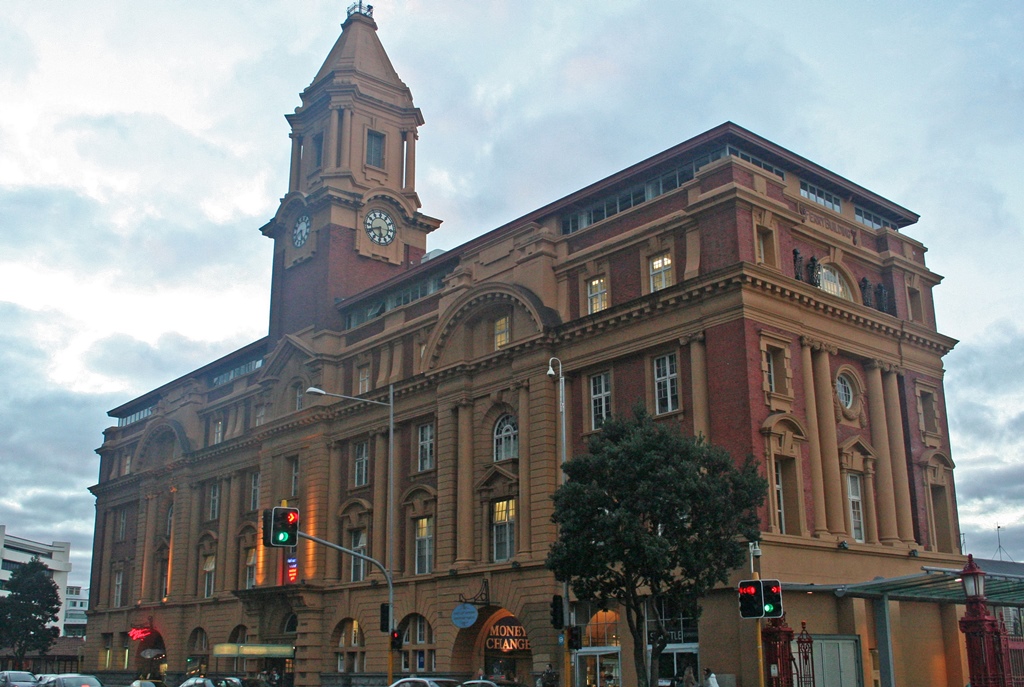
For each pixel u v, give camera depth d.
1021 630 43.47
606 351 42.00
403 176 67.81
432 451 51.03
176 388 81.12
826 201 45.50
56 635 95.06
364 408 55.59
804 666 31.98
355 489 55.44
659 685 36.72
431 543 49.84
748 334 37.16
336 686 52.41
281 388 62.72
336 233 62.56
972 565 30.89
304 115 68.81
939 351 46.75
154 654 71.94
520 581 42.88
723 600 35.00
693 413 38.28
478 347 48.84
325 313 60.72
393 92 68.81
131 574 80.19
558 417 43.78
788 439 37.38
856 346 42.41
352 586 53.50
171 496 76.38
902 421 44.12
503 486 45.25
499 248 48.78
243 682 44.81
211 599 67.19
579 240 45.69
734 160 39.34
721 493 30.23
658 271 41.47
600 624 39.84
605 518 29.50
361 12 71.19
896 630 39.38
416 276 55.56
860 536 40.53
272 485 61.50
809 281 41.03
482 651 46.66
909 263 46.53
